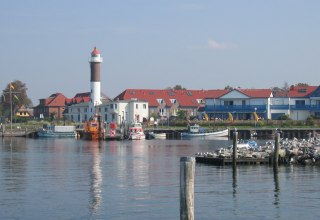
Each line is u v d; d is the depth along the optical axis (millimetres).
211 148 98062
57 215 34500
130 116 170250
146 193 42000
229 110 164750
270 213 35188
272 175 52406
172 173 55188
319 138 95562
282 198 39875
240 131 142125
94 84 175375
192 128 142875
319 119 150000
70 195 41156
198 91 193875
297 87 166250
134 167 61625
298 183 46969
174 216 34188
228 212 35406
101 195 41156
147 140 133750
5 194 41469
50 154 83188
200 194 41531
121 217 33969
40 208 36438
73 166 62812
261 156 63406
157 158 74938
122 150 93375
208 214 34875
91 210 35875
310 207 36844
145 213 35000
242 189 43875
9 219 33438
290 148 67375
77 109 190125
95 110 174000
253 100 162750
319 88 159375
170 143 117438
